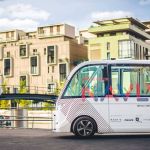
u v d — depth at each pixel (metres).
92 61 11.84
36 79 72.50
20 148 9.40
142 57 70.19
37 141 11.05
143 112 11.76
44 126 38.12
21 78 73.81
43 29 74.75
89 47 69.50
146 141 10.80
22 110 19.98
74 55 71.31
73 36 75.69
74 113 11.66
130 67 11.78
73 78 11.81
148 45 73.69
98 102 11.69
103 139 11.49
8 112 21.67
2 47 76.38
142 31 71.88
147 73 11.83
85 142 10.65
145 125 11.74
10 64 74.69
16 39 76.69
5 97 15.50
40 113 37.84
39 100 15.89
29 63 73.25
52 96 15.71
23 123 19.98
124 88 11.77
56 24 73.62
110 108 11.69
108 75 11.75
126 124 11.70
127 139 11.45
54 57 71.00
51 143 10.48
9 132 15.24
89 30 69.38
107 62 11.79
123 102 11.73
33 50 73.56
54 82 70.31
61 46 70.88
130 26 66.38
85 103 11.68
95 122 11.68
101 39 68.06
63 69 69.88
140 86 11.80
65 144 10.19
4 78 75.19
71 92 11.78
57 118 11.73
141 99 11.77
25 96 15.53
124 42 66.00
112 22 70.81
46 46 72.25
